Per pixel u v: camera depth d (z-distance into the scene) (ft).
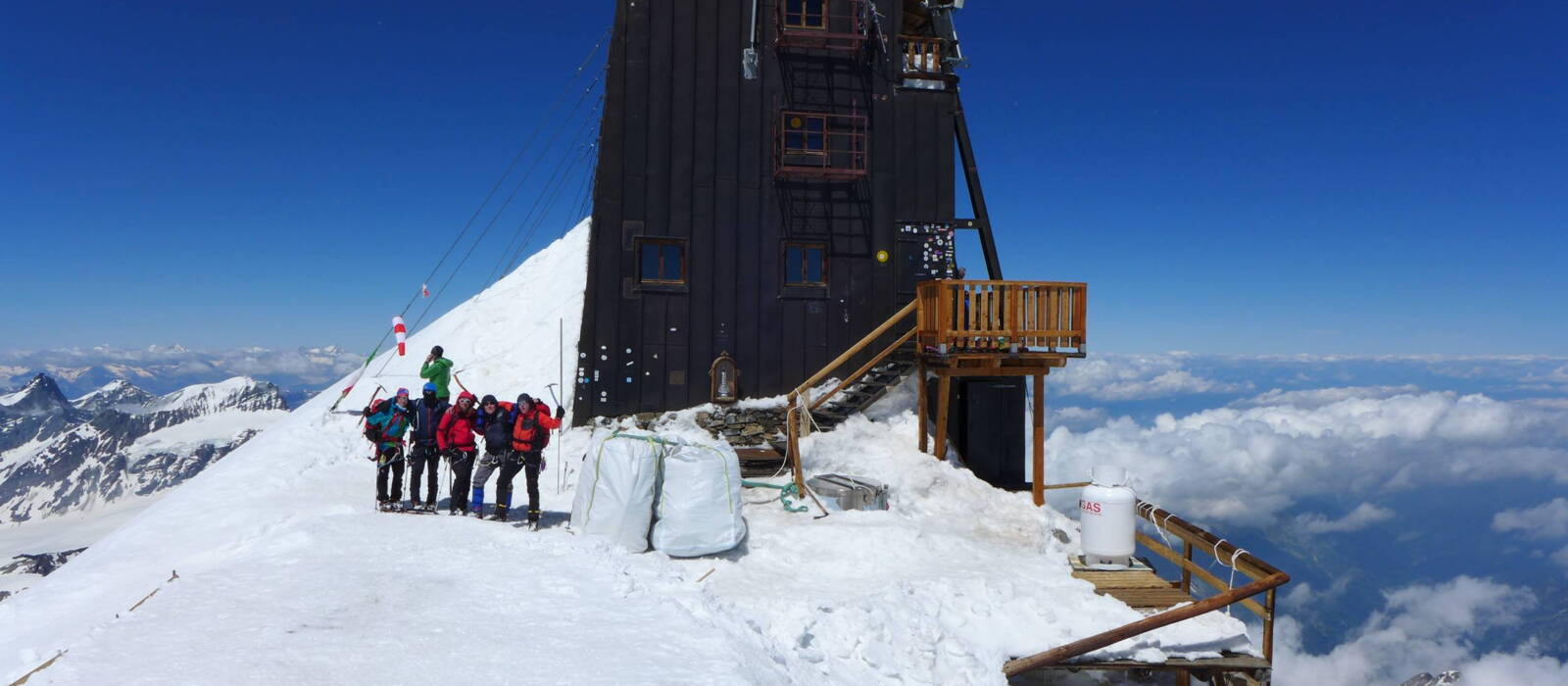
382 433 34.55
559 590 23.09
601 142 48.42
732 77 50.01
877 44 51.85
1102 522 32.63
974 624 27.32
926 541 34.09
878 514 37.04
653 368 48.52
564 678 16.49
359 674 16.19
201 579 22.89
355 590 22.12
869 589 28.81
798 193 50.47
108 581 28.12
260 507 37.32
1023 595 29.35
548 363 58.34
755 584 28.99
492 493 41.45
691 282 49.06
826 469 44.75
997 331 41.55
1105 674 31.89
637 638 19.31
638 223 48.62
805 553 32.55
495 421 33.78
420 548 27.40
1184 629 28.02
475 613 20.71
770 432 48.49
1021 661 25.25
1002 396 50.26
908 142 51.85
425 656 17.46
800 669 21.61
